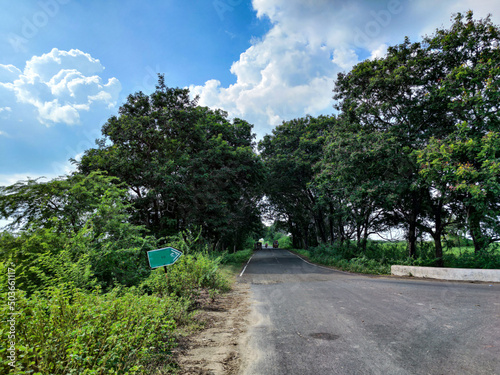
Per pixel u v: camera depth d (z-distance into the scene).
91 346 2.88
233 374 3.54
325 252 26.22
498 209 13.43
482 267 13.91
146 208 18.89
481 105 12.62
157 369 3.53
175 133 20.08
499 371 3.40
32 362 2.42
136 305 4.18
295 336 5.04
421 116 15.87
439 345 4.30
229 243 37.56
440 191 14.64
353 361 3.84
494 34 13.98
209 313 7.01
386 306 7.09
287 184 31.47
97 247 8.25
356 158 16.05
